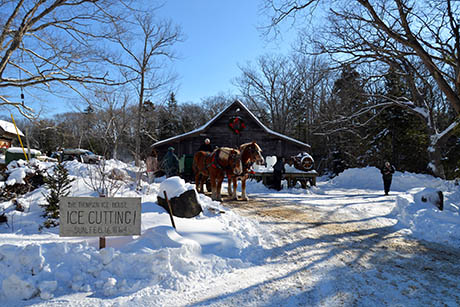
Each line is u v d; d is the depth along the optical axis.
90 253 4.18
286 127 48.62
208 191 12.91
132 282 3.95
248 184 16.88
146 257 4.21
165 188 7.25
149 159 13.41
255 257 5.25
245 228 6.73
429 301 3.62
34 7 11.08
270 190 15.30
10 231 5.55
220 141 24.22
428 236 6.66
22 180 7.56
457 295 3.79
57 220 6.11
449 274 4.50
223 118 24.41
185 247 4.70
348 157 35.56
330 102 37.88
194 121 60.44
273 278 4.35
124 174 10.66
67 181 6.68
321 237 6.57
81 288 3.77
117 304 3.49
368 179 20.73
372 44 17.19
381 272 4.57
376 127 29.61
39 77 12.00
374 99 29.23
